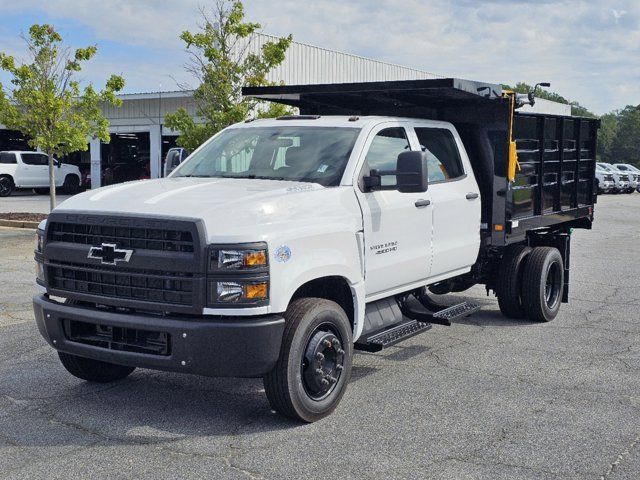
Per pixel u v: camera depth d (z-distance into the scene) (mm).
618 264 13906
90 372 6219
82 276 5371
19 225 18219
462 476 4512
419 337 8086
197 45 17781
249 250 4895
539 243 9328
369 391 6172
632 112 156625
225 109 17906
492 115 7789
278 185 5820
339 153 6211
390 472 4566
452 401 5918
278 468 4625
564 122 9086
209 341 4879
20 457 4797
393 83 7137
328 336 5453
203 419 5508
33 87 17766
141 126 33469
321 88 7609
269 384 5238
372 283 6207
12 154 32781
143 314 5125
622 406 5812
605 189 40375
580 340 7973
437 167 7207
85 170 39125
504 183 7797
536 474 4547
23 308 9203
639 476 4531
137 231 5113
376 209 6156
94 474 4535
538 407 5785
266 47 18391
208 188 5660
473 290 11117
